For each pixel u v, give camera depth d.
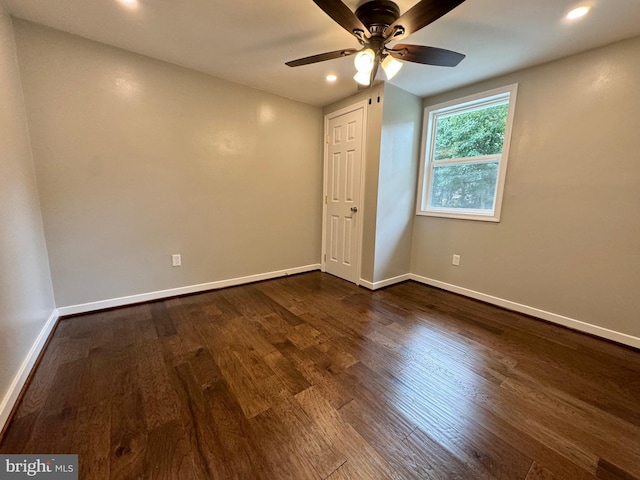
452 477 1.12
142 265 2.66
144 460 1.16
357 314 2.61
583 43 2.03
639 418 1.43
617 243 2.11
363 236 3.30
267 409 1.45
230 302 2.82
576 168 2.25
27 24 1.94
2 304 1.40
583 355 1.99
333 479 1.10
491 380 1.71
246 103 3.04
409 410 1.46
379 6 1.54
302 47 2.21
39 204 2.11
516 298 2.70
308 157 3.66
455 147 3.11
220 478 1.09
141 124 2.47
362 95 3.10
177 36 2.08
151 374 1.70
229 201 3.10
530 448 1.25
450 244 3.18
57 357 1.84
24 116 1.96
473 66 2.41
